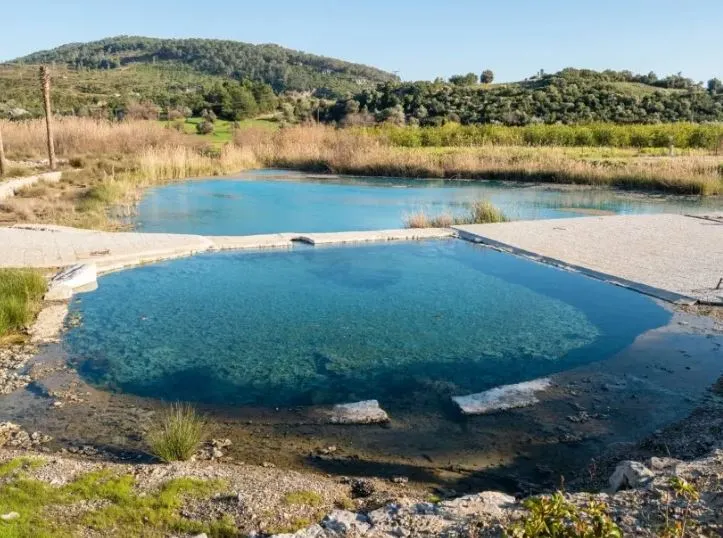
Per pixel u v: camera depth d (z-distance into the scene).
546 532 2.23
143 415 4.63
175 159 22.86
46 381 5.19
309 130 29.73
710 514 2.78
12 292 7.00
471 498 3.23
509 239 10.75
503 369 5.54
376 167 24.11
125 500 3.16
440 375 5.43
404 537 2.80
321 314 7.05
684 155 26.52
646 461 3.67
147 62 102.44
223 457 4.01
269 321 6.79
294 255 9.89
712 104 47.75
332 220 14.00
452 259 9.71
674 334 6.35
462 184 21.47
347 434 4.39
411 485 3.70
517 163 23.16
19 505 3.04
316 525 2.94
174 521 2.99
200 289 7.96
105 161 21.98
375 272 8.91
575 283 8.30
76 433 4.31
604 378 5.31
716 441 4.12
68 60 102.38
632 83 61.62
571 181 21.31
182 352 5.89
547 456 4.06
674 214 13.80
